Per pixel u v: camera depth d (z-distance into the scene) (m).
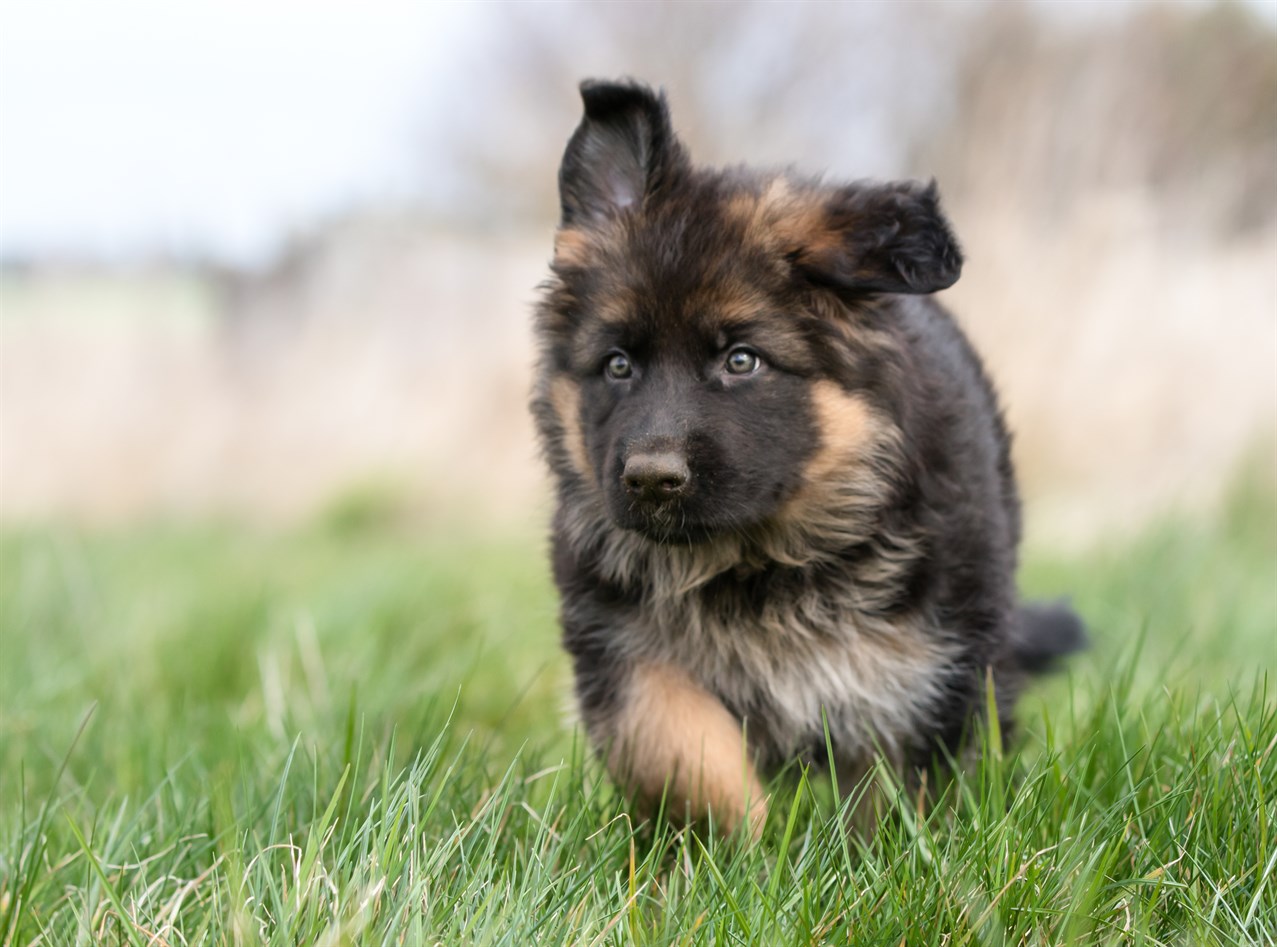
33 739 6.18
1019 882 3.76
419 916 3.56
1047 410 14.21
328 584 10.66
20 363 19.33
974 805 4.19
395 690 6.70
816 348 5.06
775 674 5.21
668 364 5.01
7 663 7.70
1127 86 16.41
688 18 27.34
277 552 15.26
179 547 15.15
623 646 5.19
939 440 5.18
